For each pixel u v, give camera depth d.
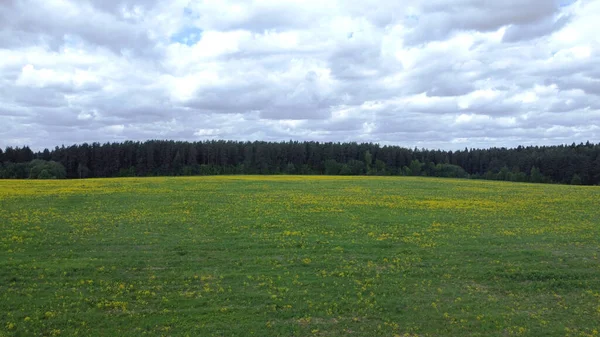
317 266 17.80
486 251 20.36
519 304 14.38
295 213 29.64
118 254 18.81
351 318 13.05
